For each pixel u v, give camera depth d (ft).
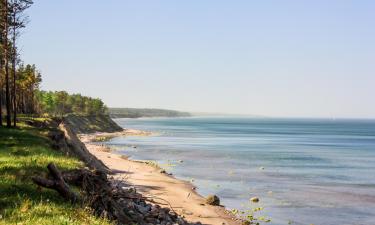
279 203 140.05
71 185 62.34
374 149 414.82
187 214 109.09
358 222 116.78
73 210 50.72
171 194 137.90
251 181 188.34
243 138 602.03
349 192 164.45
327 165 264.72
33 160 81.30
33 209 47.91
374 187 176.96
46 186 54.49
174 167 235.81
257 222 112.57
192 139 553.64
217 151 357.82
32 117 241.96
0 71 249.55
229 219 110.73
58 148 139.23
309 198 150.41
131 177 168.55
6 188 55.52
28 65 380.58
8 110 172.65
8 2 181.68
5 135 132.16
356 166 261.65
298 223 113.91
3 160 78.89
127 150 356.59
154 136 629.10
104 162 213.05
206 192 155.84
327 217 121.90
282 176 208.03
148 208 87.56
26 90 364.38
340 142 541.34
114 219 59.16
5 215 45.01
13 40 186.29
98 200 59.57
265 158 302.66
